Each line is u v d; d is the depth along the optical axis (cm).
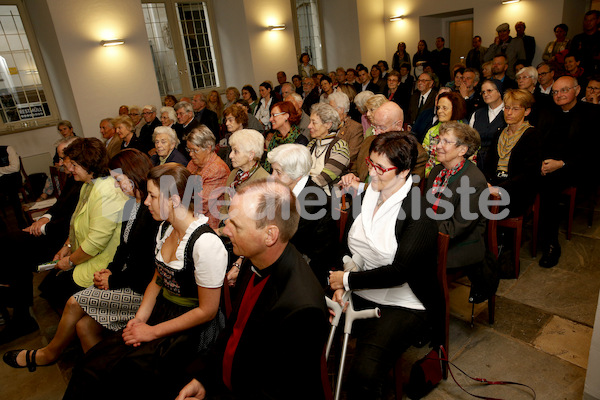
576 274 233
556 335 187
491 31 769
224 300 158
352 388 128
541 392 158
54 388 192
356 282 141
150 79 620
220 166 247
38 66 588
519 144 237
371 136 263
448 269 180
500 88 411
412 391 160
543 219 247
